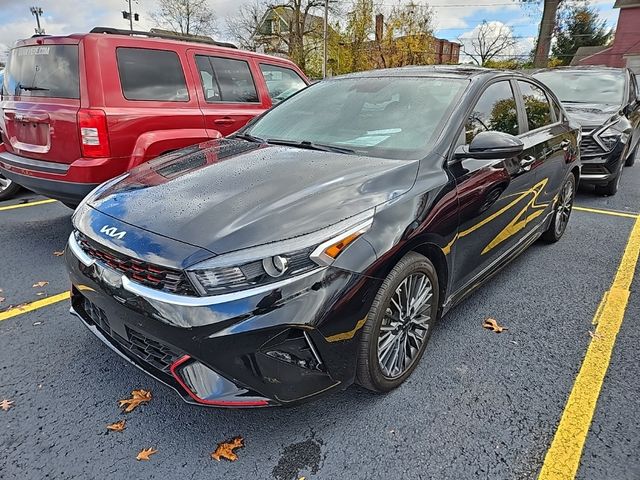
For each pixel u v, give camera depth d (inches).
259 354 69.1
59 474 72.6
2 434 80.0
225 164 100.0
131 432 81.4
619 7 1299.2
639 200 244.2
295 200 79.4
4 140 169.0
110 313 79.9
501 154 96.8
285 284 69.2
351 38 1250.6
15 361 100.0
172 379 75.5
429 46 1312.7
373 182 86.0
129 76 153.6
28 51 155.7
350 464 75.2
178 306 69.0
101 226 81.7
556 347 107.7
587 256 163.2
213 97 183.6
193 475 72.9
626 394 91.5
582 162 234.4
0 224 189.2
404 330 91.0
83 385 93.0
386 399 89.9
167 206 81.6
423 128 104.3
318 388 75.3
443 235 92.5
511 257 133.7
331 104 124.9
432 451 77.8
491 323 117.5
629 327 116.5
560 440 80.0
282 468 74.4
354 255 75.0
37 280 139.5
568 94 280.5
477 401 89.5
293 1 1280.8
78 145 143.2
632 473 73.4
